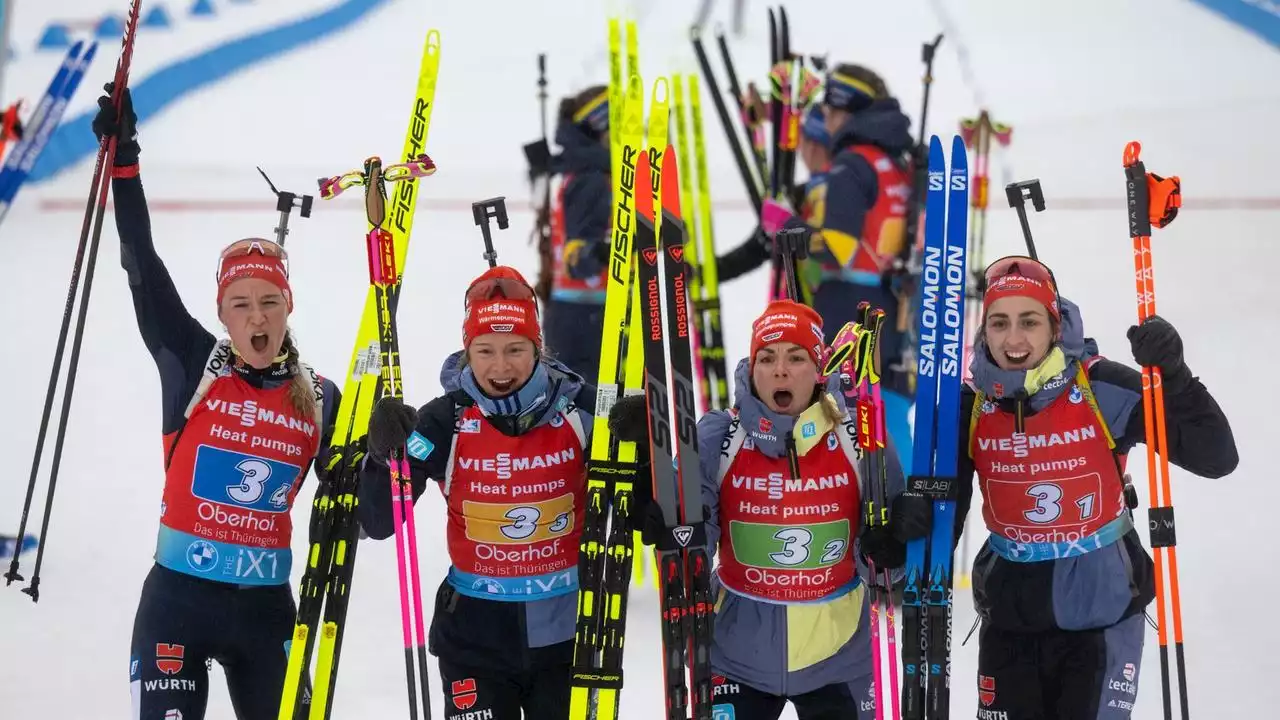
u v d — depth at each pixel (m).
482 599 12.91
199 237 46.22
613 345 13.00
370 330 13.70
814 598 12.67
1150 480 12.90
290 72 78.06
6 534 23.11
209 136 63.75
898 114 20.92
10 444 28.05
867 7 88.62
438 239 46.00
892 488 12.78
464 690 12.92
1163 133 60.59
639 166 12.89
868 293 20.56
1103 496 12.95
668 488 12.54
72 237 46.69
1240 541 22.62
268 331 13.40
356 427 13.51
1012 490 13.15
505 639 12.85
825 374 12.10
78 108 62.78
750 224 46.97
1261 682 17.56
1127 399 12.87
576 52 80.81
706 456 12.78
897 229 20.62
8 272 42.09
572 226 21.78
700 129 20.83
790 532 12.52
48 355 34.44
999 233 46.09
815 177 20.95
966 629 19.41
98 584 21.28
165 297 13.72
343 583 13.19
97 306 38.78
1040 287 12.78
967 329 22.52
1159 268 41.78
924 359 13.14
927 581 12.79
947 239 13.16
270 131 64.94
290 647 13.66
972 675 17.94
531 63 78.75
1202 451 12.89
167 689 12.96
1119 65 74.56
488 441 12.79
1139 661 13.04
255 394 13.59
